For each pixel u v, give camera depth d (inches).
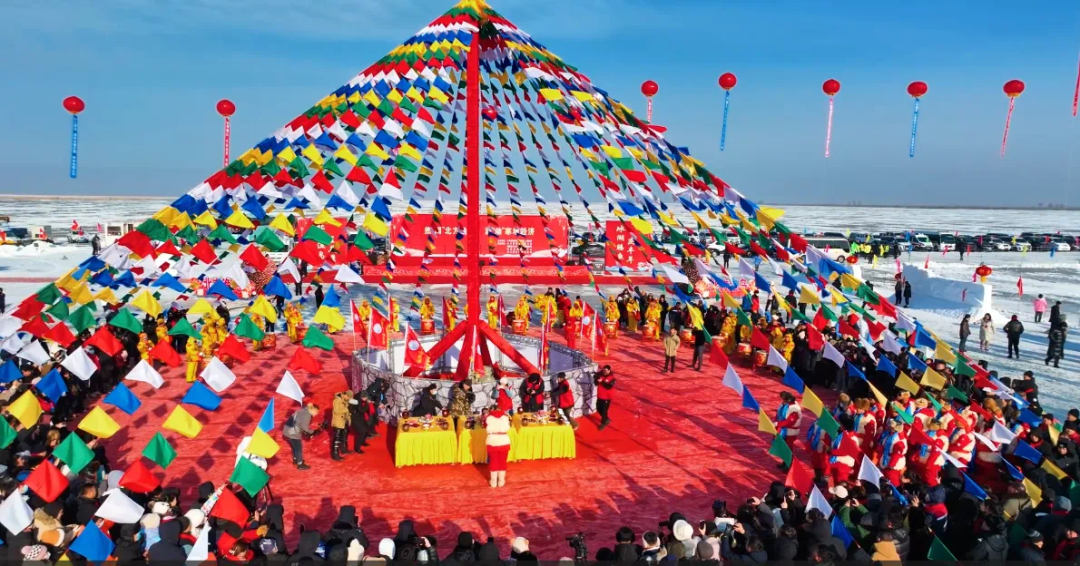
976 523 313.0
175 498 315.6
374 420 513.3
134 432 511.2
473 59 530.6
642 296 936.9
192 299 1027.3
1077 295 1309.1
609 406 589.0
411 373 558.6
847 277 414.0
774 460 483.8
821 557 266.5
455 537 367.9
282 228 370.3
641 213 442.0
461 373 563.5
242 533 292.8
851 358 615.2
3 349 319.9
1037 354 836.0
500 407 473.4
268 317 336.8
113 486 339.0
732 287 483.8
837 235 2369.6
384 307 1040.8
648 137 495.8
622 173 458.9
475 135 541.6
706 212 478.0
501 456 426.3
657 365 745.0
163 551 268.5
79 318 338.3
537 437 475.5
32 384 422.9
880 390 580.4
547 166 647.8
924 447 406.0
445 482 439.2
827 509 301.4
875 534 307.1
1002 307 1163.9
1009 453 411.5
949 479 389.7
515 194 705.6
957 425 421.1
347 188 385.7
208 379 299.7
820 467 436.5
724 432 539.5
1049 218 5989.2
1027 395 523.8
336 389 637.3
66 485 265.6
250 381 656.4
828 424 343.0
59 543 273.9
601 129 476.4
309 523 381.4
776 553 274.1
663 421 563.2
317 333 331.3
